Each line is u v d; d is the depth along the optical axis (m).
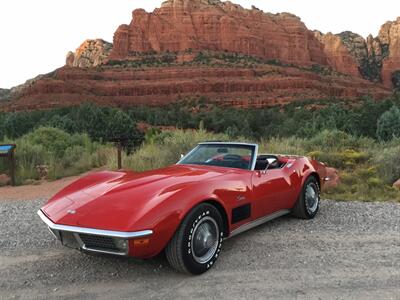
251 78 153.75
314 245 4.41
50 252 4.34
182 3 189.25
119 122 21.91
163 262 3.96
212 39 187.75
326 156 10.51
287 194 5.00
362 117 24.09
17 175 9.88
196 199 3.51
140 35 181.38
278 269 3.72
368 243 4.46
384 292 3.21
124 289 3.37
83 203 3.58
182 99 141.25
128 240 3.12
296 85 150.12
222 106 128.00
